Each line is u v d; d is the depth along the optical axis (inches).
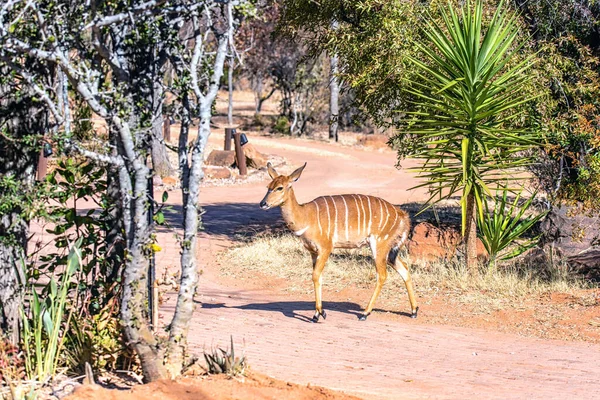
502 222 546.0
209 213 897.5
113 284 274.4
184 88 243.1
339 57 631.8
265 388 248.5
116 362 270.4
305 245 447.2
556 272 523.8
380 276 456.1
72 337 271.7
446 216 794.8
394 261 463.8
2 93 259.6
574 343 404.2
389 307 483.5
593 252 576.4
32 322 277.0
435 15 557.6
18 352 267.0
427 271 555.5
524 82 510.0
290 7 688.4
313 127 2169.0
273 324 425.7
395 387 293.3
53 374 253.6
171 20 248.4
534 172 608.7
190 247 244.5
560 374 336.5
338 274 567.5
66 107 340.2
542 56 568.7
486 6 573.9
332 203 445.4
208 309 462.6
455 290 506.9
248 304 491.2
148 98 245.6
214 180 1182.3
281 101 2188.7
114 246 282.4
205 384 245.0
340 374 313.7
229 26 227.8
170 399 227.6
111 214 291.0
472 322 448.5
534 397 287.0
